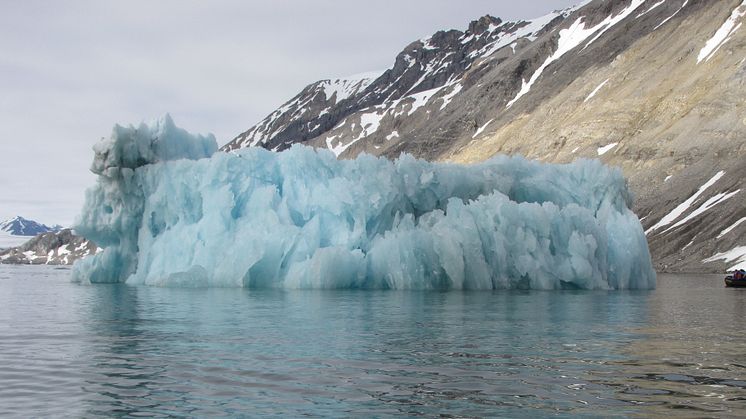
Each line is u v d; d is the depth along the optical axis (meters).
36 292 41.84
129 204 45.66
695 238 97.88
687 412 11.27
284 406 11.66
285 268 40.62
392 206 42.19
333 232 41.59
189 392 12.65
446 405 11.74
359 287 40.47
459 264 39.75
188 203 43.22
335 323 23.05
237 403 11.86
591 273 41.94
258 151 42.97
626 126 135.88
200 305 29.61
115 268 47.62
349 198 40.28
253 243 39.75
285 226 40.34
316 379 13.77
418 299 33.28
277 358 16.12
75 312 27.08
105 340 19.06
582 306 30.50
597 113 142.12
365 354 16.75
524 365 15.35
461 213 41.22
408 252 39.91
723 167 112.19
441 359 16.06
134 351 17.12
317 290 38.69
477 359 16.09
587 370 14.77
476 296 35.69
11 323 23.31
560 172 46.88
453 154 184.50
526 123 164.25
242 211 42.25
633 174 121.94
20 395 12.41
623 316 26.34
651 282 46.94
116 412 11.26
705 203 105.38
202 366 15.12
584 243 41.91
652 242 101.06
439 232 40.16
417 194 43.09
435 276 40.72
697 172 114.00
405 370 14.73
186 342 18.67
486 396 12.38
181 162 43.31
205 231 41.44
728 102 121.88
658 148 123.19
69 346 18.00
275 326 22.16
